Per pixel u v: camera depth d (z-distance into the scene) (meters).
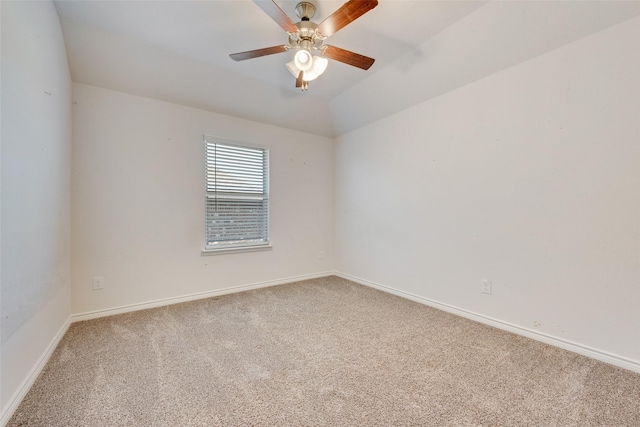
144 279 2.87
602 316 1.86
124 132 2.76
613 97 1.80
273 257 3.79
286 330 2.36
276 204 3.80
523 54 2.17
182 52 2.57
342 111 3.76
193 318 2.61
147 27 2.23
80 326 2.41
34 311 1.63
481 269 2.53
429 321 2.56
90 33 2.25
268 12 1.68
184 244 3.11
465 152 2.63
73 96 2.51
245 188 3.57
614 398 1.49
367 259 3.79
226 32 2.29
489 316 2.47
